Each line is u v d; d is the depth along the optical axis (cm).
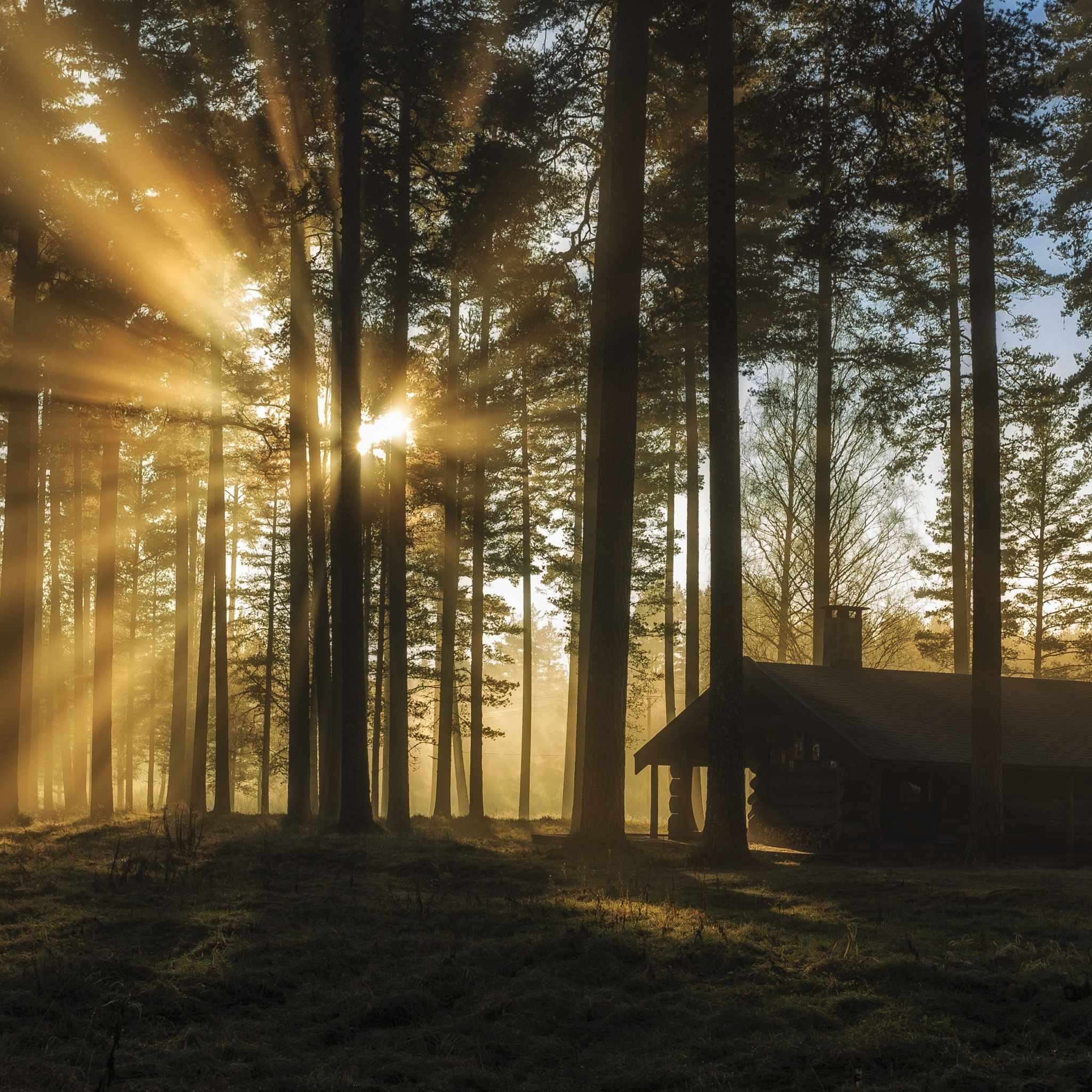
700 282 2175
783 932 884
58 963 732
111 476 2319
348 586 1838
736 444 1562
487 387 2756
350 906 970
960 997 684
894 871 1459
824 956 791
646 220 2219
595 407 2277
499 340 2509
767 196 2344
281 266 2505
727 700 1505
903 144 1916
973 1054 588
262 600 3859
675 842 1925
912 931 902
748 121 1869
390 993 701
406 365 2389
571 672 3578
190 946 810
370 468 2941
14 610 2034
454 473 2769
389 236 2186
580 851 1526
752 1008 671
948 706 2052
